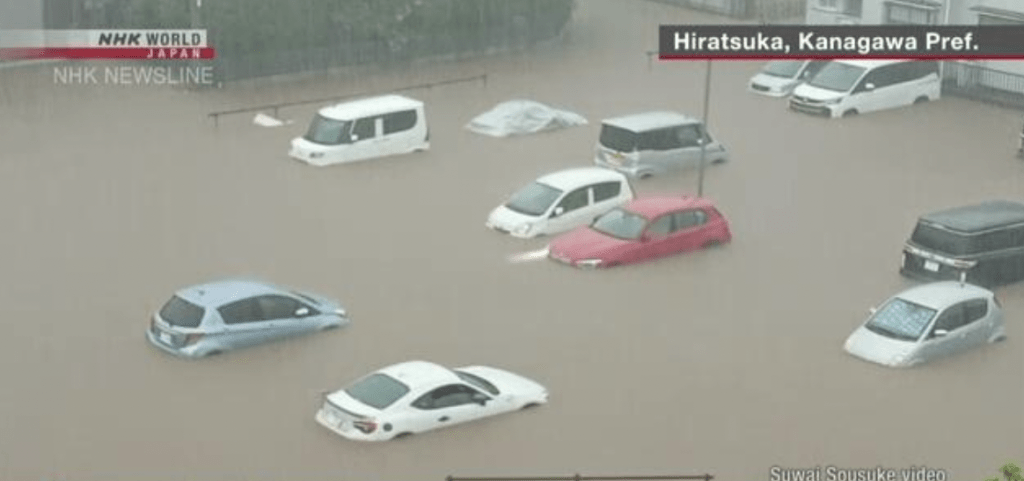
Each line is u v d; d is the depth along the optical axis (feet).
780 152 226.79
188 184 204.44
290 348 151.74
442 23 274.77
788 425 138.82
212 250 178.91
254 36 257.34
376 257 178.19
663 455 131.85
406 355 150.82
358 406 132.98
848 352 154.30
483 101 251.60
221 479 125.08
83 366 146.61
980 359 154.40
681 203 183.93
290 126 233.76
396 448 131.54
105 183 203.62
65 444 130.93
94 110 240.53
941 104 256.93
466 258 178.91
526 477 126.41
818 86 249.75
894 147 231.09
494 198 201.57
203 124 234.17
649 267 178.19
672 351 154.40
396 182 208.33
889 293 171.22
